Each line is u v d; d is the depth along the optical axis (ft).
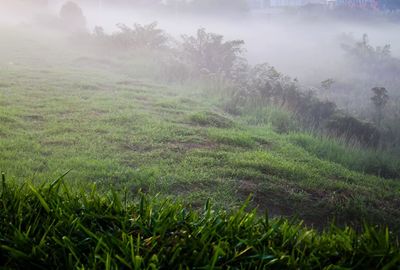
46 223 7.04
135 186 17.20
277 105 38.34
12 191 8.05
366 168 27.12
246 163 21.43
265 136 28.91
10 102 30.40
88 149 21.70
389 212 18.21
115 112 30.04
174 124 28.22
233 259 6.36
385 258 6.47
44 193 8.07
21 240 6.51
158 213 7.72
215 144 25.11
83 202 7.96
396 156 31.12
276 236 7.29
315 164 23.71
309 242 7.08
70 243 6.42
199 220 7.64
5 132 23.20
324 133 33.65
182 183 18.21
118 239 6.72
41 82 38.88
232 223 7.37
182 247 6.52
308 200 18.06
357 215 17.15
